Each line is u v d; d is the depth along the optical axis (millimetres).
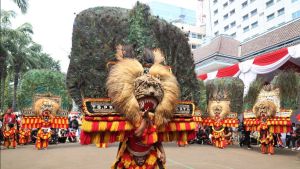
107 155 9578
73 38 3150
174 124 3369
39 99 12062
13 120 12305
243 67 14477
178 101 3416
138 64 3098
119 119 3045
